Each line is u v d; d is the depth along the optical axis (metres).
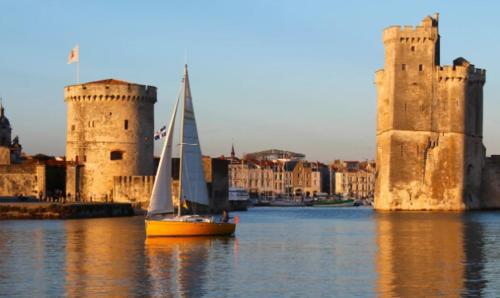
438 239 84.12
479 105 164.00
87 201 132.12
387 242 80.62
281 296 48.16
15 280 53.00
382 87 163.50
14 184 134.88
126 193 133.75
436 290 49.94
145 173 143.25
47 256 65.31
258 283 52.50
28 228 93.62
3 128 184.75
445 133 156.75
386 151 157.88
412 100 155.38
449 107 156.75
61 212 112.94
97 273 56.09
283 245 76.69
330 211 194.38
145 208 132.50
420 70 155.62
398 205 156.88
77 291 49.28
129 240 78.56
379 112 164.88
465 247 74.62
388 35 156.88
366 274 56.41
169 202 85.06
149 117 144.00
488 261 63.28
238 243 78.06
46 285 51.22
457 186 157.12
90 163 140.25
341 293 49.09
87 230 90.56
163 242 77.12
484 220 122.69
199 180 87.62
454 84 156.25
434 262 62.84
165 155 84.69
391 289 50.34
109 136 140.00
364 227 106.88
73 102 141.62
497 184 166.38
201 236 83.31
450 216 137.12
